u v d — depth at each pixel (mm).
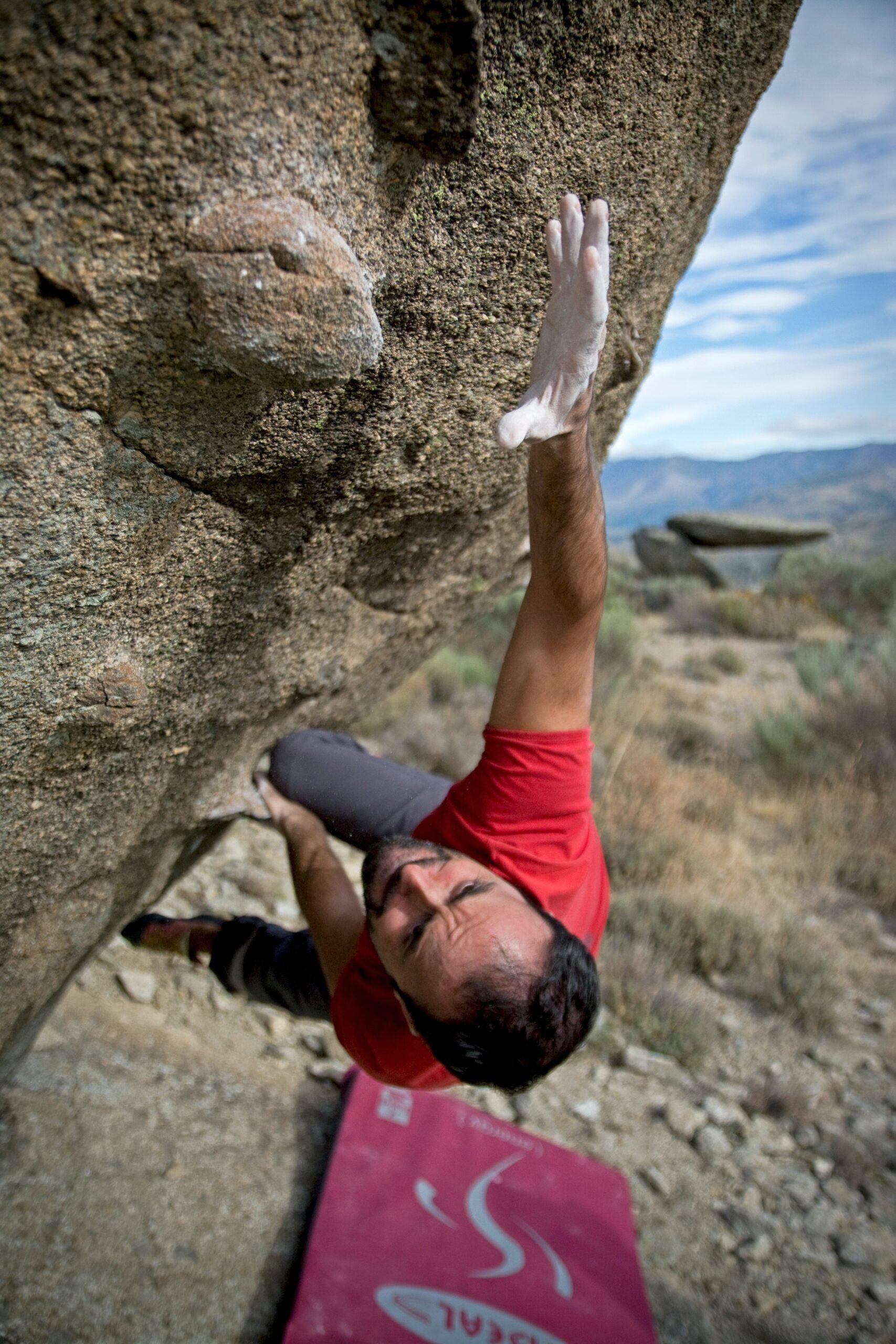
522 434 879
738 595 12109
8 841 1130
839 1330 2293
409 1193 2293
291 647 1396
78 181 621
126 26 567
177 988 2891
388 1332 1913
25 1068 2314
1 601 824
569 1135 2828
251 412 862
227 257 693
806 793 5688
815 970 3805
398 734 5551
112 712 1049
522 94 833
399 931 1300
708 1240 2516
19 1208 1944
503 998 1213
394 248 854
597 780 5168
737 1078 3211
